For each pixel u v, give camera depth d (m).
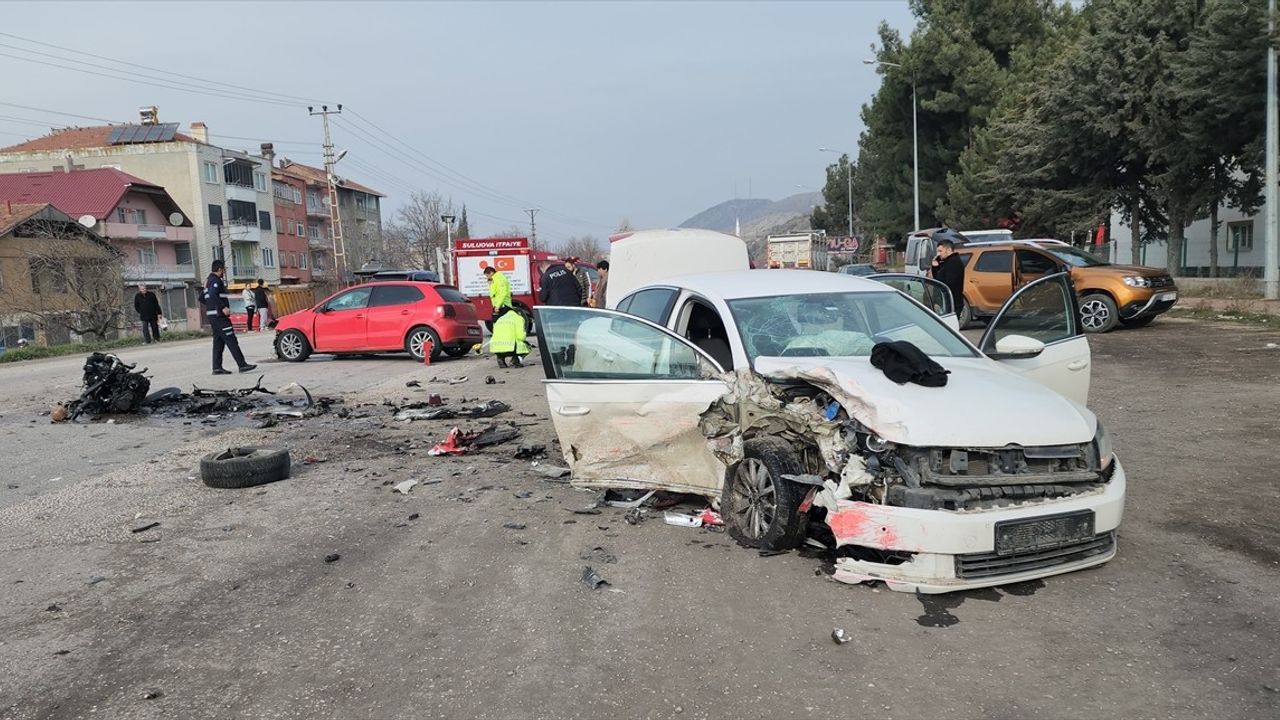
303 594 4.61
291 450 8.29
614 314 5.89
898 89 41.22
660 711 3.33
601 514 5.89
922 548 4.18
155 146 63.91
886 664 3.66
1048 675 3.53
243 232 68.50
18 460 7.95
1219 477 6.29
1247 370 10.83
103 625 4.26
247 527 5.80
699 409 5.40
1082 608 4.16
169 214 60.03
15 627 4.25
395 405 11.08
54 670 3.79
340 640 4.03
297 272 79.81
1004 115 35.22
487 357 17.30
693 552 5.07
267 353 19.92
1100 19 27.19
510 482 6.84
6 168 64.88
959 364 5.43
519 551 5.20
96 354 10.54
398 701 3.46
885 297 6.29
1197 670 3.54
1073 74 27.78
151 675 3.73
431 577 4.81
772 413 5.01
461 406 10.78
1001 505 4.27
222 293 14.64
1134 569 4.62
